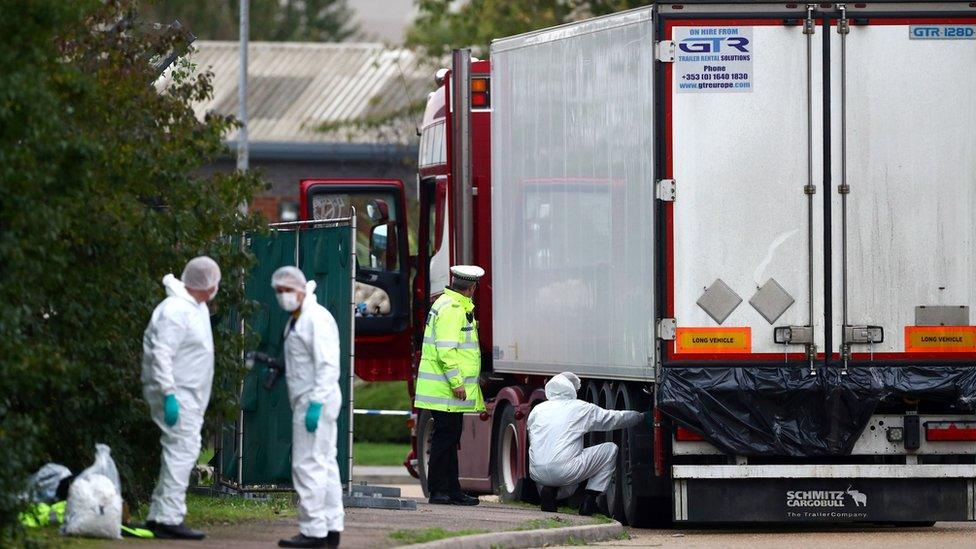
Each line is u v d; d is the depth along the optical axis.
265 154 164.75
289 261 58.59
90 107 47.31
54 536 43.81
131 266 48.88
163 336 43.41
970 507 55.22
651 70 54.59
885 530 58.72
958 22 54.75
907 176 54.62
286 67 186.38
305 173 166.25
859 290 54.47
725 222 54.25
